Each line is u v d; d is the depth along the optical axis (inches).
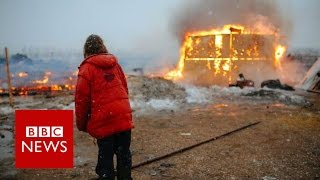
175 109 384.8
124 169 147.3
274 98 480.7
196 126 294.2
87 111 137.3
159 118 332.8
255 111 371.9
